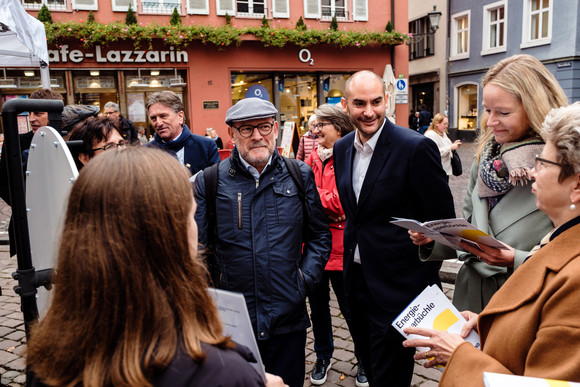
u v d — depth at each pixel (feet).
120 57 41.24
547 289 3.82
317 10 47.52
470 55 74.90
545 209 4.24
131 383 2.62
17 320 14.39
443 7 79.46
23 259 5.69
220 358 2.87
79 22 38.63
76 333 2.78
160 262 2.90
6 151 5.62
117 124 8.36
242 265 7.11
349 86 7.88
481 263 6.73
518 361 4.00
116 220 2.85
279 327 7.11
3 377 11.10
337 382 10.74
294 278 7.22
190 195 3.19
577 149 3.89
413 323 5.48
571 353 3.50
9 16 15.90
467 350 4.45
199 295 3.05
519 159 5.89
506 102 5.96
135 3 41.75
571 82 60.23
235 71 46.01
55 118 5.95
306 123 49.32
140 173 2.97
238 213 7.20
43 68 19.65
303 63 47.60
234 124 7.22
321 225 7.89
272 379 3.77
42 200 5.69
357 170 8.30
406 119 51.29
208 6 43.96
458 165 23.22
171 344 2.79
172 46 42.63
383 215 7.75
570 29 59.41
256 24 45.80
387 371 7.89
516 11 66.28
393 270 7.74
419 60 87.10
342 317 14.30
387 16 50.01
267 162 7.39
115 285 2.77
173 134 11.86
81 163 8.26
